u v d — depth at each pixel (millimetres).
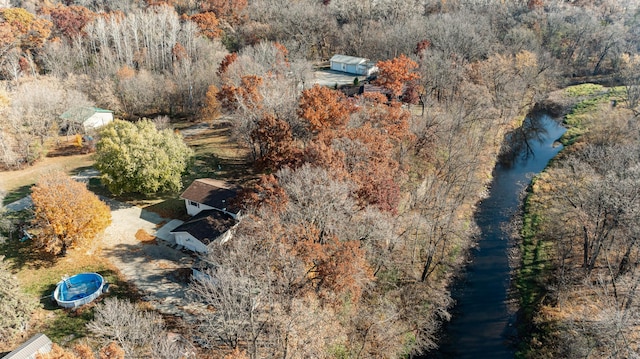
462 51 100625
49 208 46281
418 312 46719
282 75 81625
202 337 37969
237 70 82750
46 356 24844
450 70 85812
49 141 78500
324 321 35688
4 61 93000
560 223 54375
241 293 35375
